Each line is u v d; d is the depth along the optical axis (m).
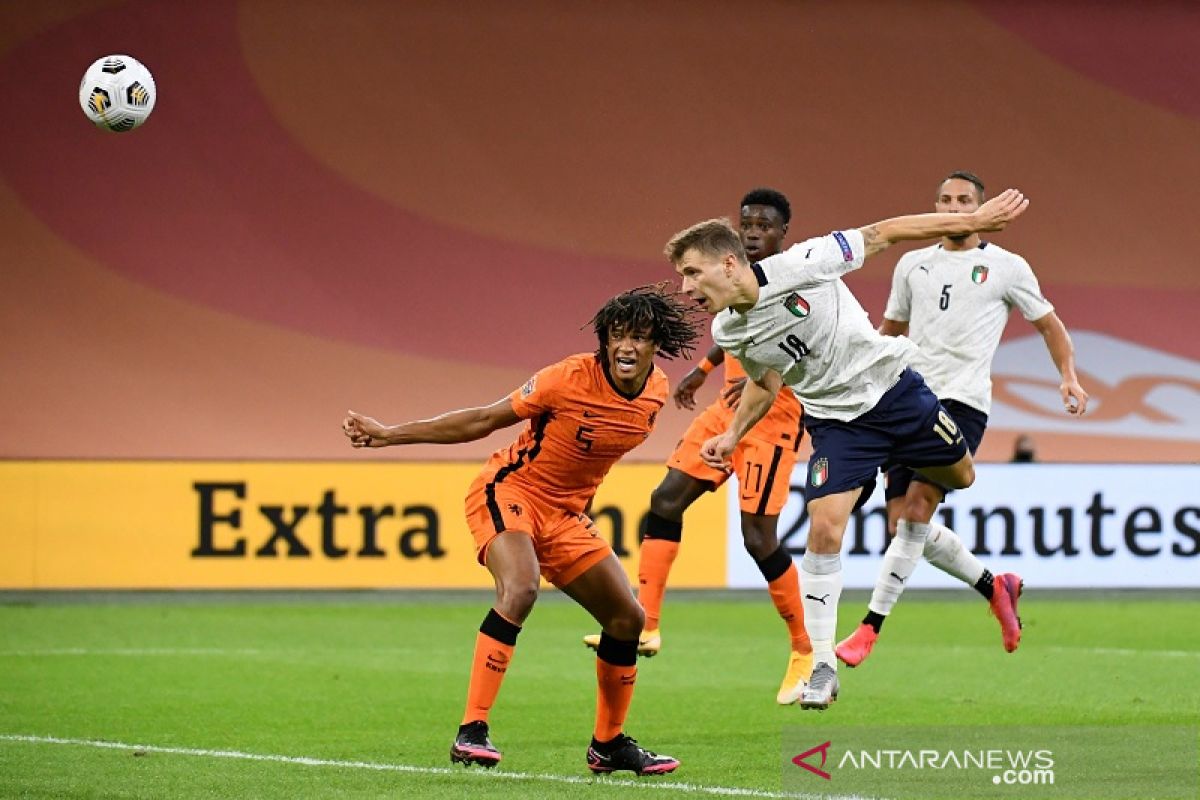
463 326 69.88
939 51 70.38
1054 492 56.22
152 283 68.50
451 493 55.88
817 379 27.45
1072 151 70.88
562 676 38.22
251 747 28.39
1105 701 34.00
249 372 68.94
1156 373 71.00
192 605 54.56
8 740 29.02
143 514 55.41
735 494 55.97
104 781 25.05
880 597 31.62
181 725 30.88
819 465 27.98
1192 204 71.12
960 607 54.41
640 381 24.98
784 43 70.12
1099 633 47.44
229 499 55.50
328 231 69.44
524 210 70.12
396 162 69.69
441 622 50.22
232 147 68.88
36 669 38.78
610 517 55.62
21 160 67.69
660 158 70.19
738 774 25.80
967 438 32.78
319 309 69.31
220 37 68.69
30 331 67.81
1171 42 70.94
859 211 70.19
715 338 26.95
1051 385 70.62
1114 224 71.06
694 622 50.50
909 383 28.00
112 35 68.06
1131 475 56.50
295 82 69.12
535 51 69.88
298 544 55.47
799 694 31.69
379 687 36.31
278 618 50.97
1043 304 33.00
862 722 31.31
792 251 25.80
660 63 70.12
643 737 29.67
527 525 25.44
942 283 32.84
